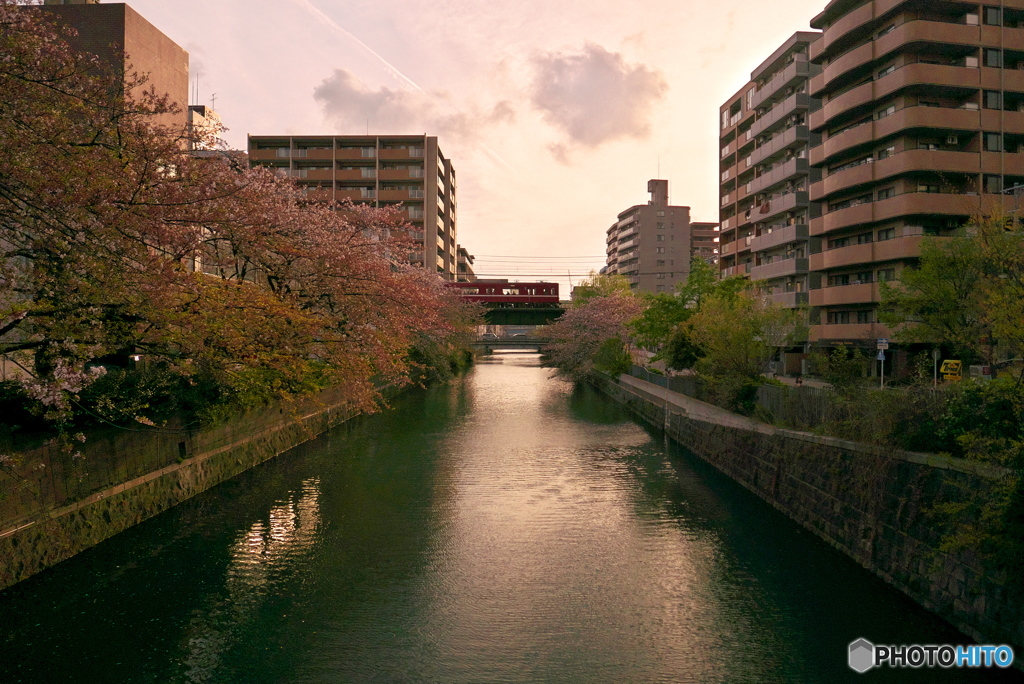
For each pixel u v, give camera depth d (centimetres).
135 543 1144
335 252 1528
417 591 952
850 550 1077
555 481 1625
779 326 2064
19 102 783
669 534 1209
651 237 10119
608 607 900
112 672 730
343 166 6391
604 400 3562
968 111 3025
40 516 1004
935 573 847
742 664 750
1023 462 702
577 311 4328
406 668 745
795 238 4034
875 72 3344
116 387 1133
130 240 844
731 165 5281
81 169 770
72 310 869
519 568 1039
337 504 1399
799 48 4244
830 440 1195
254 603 912
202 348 1088
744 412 1852
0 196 766
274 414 1994
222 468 1611
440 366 4147
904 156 3034
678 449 2097
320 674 730
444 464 1817
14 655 765
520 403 3372
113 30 1703
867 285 3297
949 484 843
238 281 1212
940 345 2466
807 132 4125
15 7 773
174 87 1961
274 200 1392
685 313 3062
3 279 857
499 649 787
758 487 1509
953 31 3036
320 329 1504
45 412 928
